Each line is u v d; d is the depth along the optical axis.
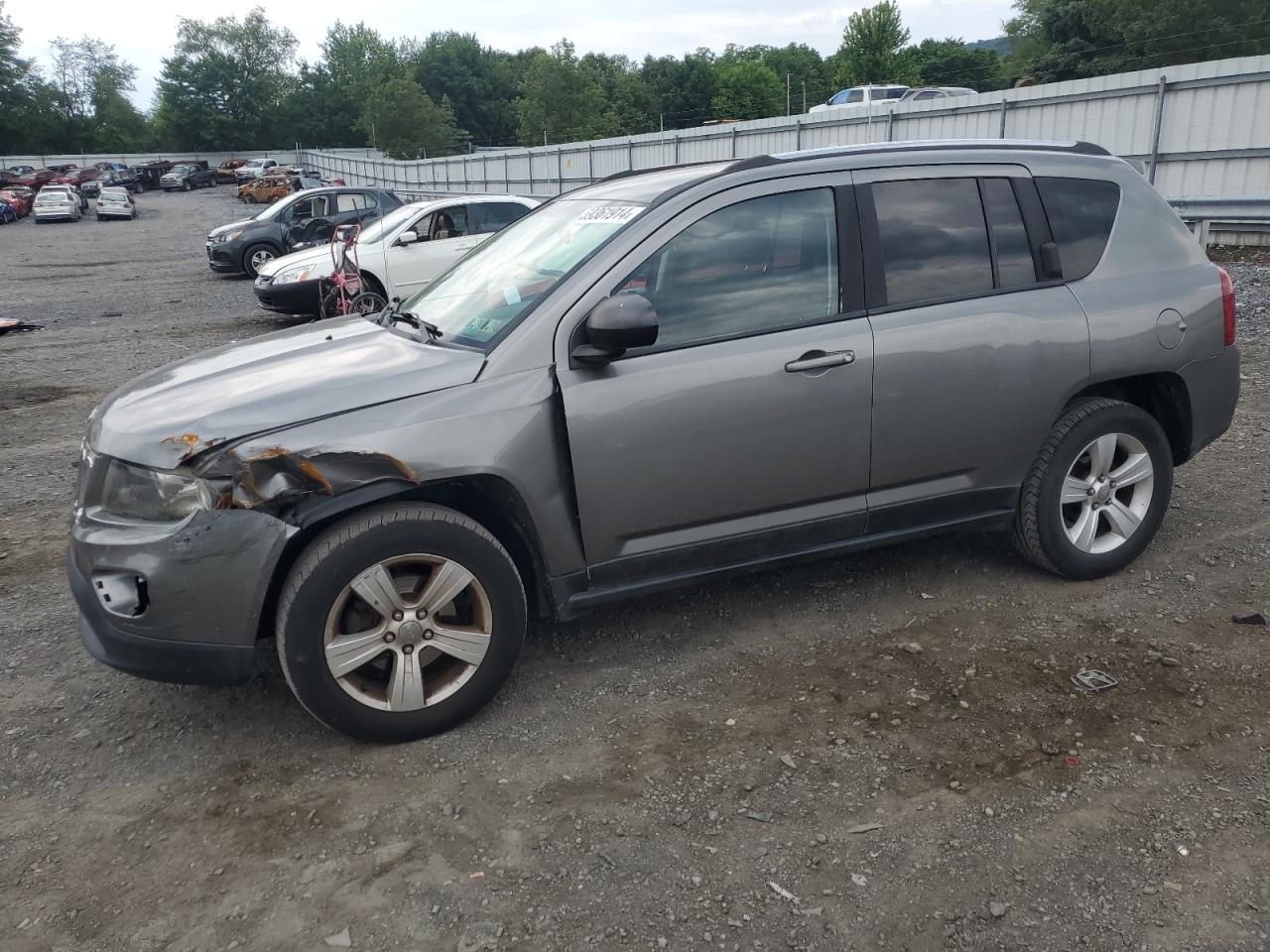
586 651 3.83
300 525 2.97
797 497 3.63
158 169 72.94
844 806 2.83
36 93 100.81
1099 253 4.08
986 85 75.06
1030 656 3.62
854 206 3.70
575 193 4.34
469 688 3.26
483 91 116.12
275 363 3.56
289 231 20.31
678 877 2.58
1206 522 4.81
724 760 3.08
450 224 13.30
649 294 3.42
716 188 3.54
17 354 11.89
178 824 2.88
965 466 3.88
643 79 104.81
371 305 12.39
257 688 3.65
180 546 2.92
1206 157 15.29
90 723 3.47
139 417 3.19
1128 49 37.91
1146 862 2.57
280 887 2.60
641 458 3.36
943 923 2.39
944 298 3.79
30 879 2.67
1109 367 4.01
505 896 2.53
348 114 110.94
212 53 105.75
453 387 3.19
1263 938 2.30
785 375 3.49
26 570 4.93
